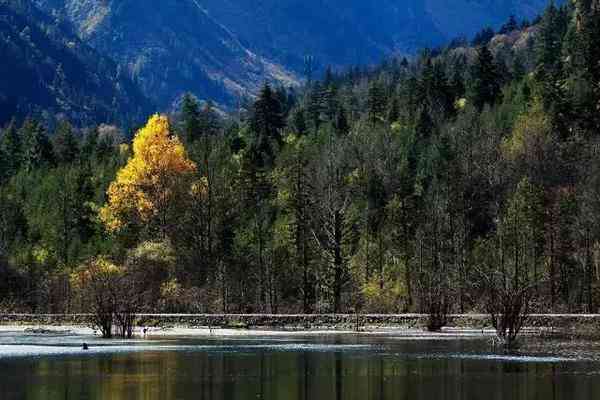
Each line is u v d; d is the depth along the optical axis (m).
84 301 128.38
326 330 109.19
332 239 132.88
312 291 137.88
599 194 137.88
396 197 151.62
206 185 152.75
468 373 61.53
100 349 80.56
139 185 152.38
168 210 151.38
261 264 136.00
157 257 135.75
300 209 143.50
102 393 53.22
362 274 140.38
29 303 142.50
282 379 59.19
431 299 106.44
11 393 53.22
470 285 123.44
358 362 68.44
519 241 128.25
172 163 153.00
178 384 56.97
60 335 101.56
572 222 136.62
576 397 51.53
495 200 155.50
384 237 148.88
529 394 52.62
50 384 56.91
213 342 89.06
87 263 135.50
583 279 127.31
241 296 135.12
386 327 109.44
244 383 57.31
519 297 84.31
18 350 79.94
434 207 146.00
